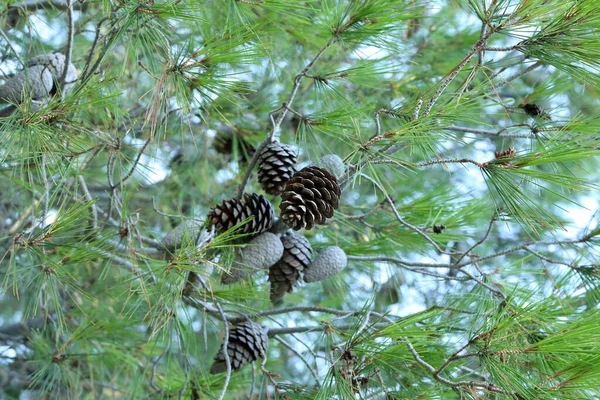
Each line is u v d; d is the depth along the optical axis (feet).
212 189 14.48
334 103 13.37
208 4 13.37
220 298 12.91
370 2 13.00
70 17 12.62
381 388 12.51
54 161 12.53
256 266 12.60
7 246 13.32
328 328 12.72
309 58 14.25
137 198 14.44
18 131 12.48
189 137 14.20
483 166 12.36
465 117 12.51
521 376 12.21
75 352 13.79
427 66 14.26
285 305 14.39
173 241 12.69
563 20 12.34
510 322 12.28
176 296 12.50
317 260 12.75
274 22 13.62
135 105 13.89
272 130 12.82
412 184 14.35
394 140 12.44
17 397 14.15
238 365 12.82
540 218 12.46
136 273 12.67
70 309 13.97
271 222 12.67
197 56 12.58
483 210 13.52
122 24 12.64
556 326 12.56
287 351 14.65
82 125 12.72
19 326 14.29
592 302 12.89
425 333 12.38
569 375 12.21
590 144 12.50
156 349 13.76
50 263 12.49
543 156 12.31
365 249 13.39
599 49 12.34
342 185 12.77
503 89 14.44
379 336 12.39
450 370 12.58
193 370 13.00
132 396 13.66
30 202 13.58
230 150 14.37
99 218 13.73
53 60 12.83
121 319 13.70
